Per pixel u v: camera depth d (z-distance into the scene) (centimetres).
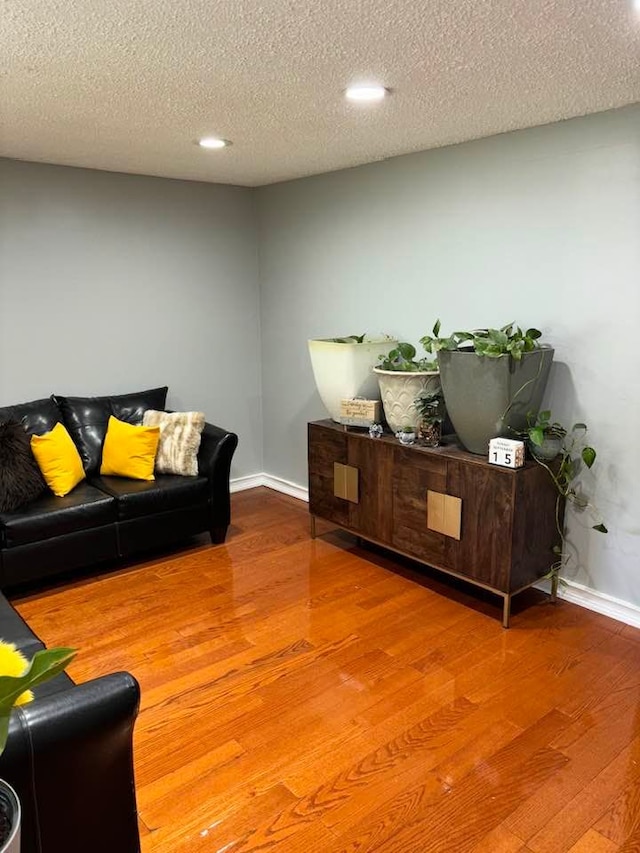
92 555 329
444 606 302
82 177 378
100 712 130
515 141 290
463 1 152
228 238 446
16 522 302
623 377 270
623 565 282
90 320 396
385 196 357
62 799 131
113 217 394
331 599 310
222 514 376
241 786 195
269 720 224
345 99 235
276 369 466
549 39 177
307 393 441
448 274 331
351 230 382
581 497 292
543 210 285
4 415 352
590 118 262
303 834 177
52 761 126
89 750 131
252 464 489
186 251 428
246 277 461
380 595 313
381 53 187
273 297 455
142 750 210
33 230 367
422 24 166
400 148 323
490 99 237
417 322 353
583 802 187
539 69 203
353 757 206
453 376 284
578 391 286
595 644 268
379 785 194
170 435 374
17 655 108
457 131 288
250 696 237
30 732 123
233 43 179
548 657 259
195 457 373
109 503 331
